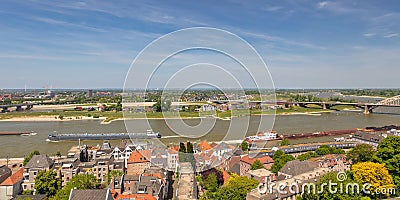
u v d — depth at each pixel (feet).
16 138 447.01
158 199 170.19
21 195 187.83
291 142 385.91
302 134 427.33
